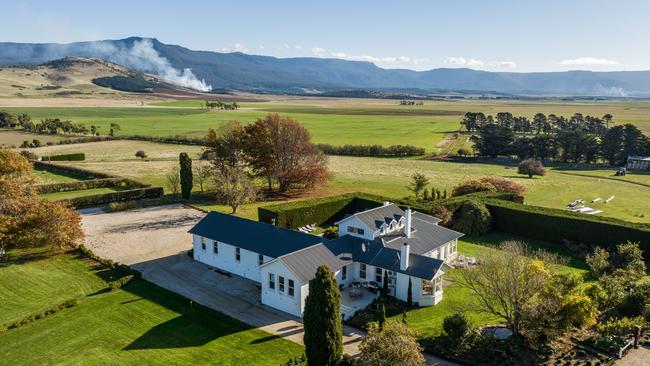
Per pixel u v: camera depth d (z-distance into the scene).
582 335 34.47
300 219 64.56
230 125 87.38
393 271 42.09
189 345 34.09
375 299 41.72
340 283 43.12
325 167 89.50
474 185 76.06
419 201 72.62
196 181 94.12
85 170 98.12
